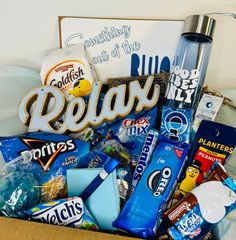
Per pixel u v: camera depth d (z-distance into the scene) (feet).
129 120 2.65
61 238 1.93
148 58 2.80
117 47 2.78
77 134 2.61
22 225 1.98
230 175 2.40
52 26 2.78
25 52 2.91
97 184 2.27
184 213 2.12
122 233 2.23
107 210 2.25
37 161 2.40
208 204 2.10
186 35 2.51
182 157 2.34
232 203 2.08
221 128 2.42
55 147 2.43
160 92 2.73
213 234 2.21
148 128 2.63
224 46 2.78
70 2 2.68
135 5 2.66
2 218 2.02
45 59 2.73
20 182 2.25
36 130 2.57
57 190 2.37
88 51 2.81
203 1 2.61
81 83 2.70
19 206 2.19
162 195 2.25
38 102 2.61
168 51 2.76
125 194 2.38
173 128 2.49
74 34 2.76
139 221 2.18
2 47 2.90
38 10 2.72
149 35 2.73
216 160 2.28
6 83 2.86
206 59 2.59
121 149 2.52
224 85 2.96
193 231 2.10
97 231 2.12
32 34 2.83
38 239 1.92
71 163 2.43
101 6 2.68
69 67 2.71
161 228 2.19
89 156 2.46
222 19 2.67
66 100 2.72
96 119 2.59
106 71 2.86
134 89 2.64
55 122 2.61
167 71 2.83
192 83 2.57
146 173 2.33
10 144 2.41
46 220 2.11
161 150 2.39
